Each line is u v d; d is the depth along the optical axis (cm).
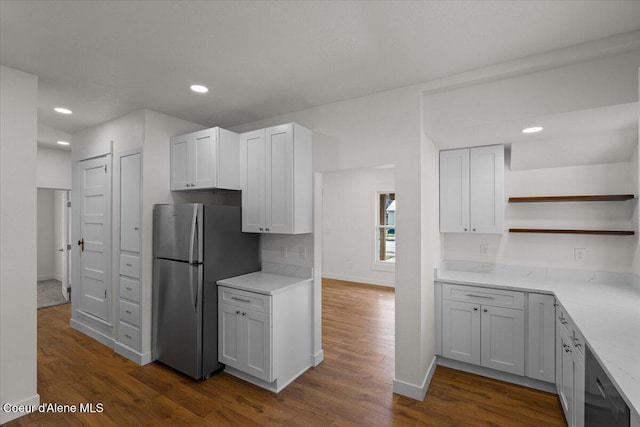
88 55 205
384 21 169
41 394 245
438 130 246
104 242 340
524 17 165
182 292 273
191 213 269
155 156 307
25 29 175
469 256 327
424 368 247
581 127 234
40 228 634
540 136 259
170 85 251
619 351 137
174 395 245
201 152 294
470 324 271
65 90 260
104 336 338
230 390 253
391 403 234
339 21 170
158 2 154
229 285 271
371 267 619
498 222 288
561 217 288
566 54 194
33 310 226
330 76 234
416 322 240
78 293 378
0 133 213
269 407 230
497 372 266
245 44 193
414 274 243
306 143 288
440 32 179
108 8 158
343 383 264
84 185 370
